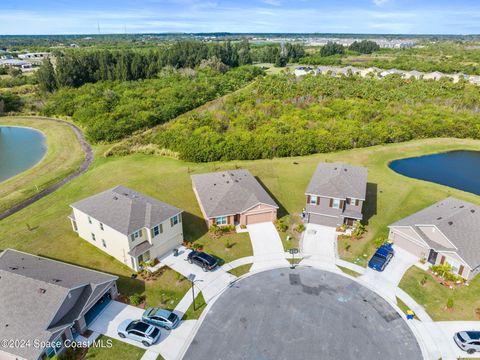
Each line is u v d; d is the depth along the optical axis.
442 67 140.50
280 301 28.58
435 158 63.69
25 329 22.92
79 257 34.34
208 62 141.62
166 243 34.59
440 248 31.75
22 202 47.41
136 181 51.44
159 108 86.25
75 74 113.50
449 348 24.36
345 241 36.91
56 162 62.81
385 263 32.59
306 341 24.88
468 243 31.72
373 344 24.64
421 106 84.94
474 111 82.94
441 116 77.31
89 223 35.12
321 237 37.53
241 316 27.09
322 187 39.62
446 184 53.28
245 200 40.06
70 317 24.45
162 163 59.34
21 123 89.75
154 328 24.97
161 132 70.25
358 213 38.75
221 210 38.69
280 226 38.59
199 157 59.69
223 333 25.58
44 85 108.88
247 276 31.61
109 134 72.62
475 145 69.69
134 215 32.97
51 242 36.81
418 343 24.73
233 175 45.38
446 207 37.16
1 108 95.75
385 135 68.19
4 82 115.81
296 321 26.59
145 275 31.53
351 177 41.91
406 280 30.94
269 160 60.31
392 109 82.75
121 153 64.50
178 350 24.22
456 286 30.19
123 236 31.36
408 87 101.50
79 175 56.75
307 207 40.00
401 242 35.16
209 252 35.06
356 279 31.09
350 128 68.94
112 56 129.25
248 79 127.19
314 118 75.75
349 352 24.05
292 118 74.75
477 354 23.92
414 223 34.34
